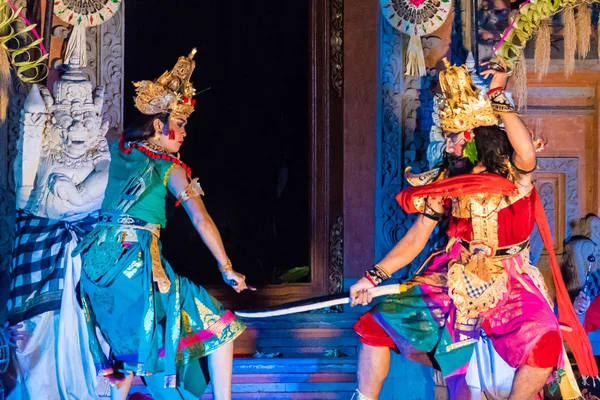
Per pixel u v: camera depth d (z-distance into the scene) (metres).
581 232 12.29
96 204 9.91
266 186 14.66
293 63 14.68
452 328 6.97
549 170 12.31
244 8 14.85
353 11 11.96
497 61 7.35
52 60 10.49
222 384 7.77
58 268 9.56
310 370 10.46
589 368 7.42
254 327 11.50
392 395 10.43
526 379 6.71
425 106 11.86
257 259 13.91
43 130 9.84
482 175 6.93
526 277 7.04
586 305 11.43
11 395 9.41
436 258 7.39
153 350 7.39
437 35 11.86
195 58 14.95
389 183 11.82
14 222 10.00
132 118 14.85
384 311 7.16
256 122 14.79
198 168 14.88
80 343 9.50
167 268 7.62
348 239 11.92
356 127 11.93
